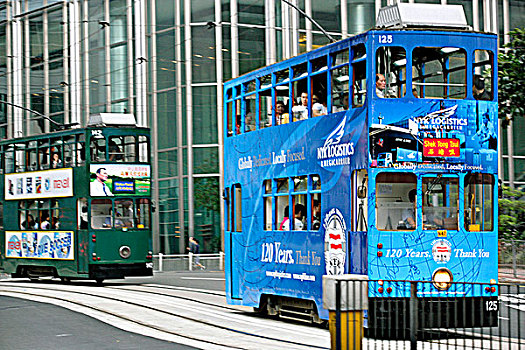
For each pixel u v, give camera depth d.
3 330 28.11
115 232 49.25
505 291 41.91
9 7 88.12
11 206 54.84
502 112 52.59
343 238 25.67
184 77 73.25
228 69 72.25
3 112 89.00
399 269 24.27
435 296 24.39
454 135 24.84
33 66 85.50
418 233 24.44
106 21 78.25
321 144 27.11
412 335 20.48
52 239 51.22
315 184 27.58
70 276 49.84
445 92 25.44
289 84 29.42
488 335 26.44
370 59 24.61
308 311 28.56
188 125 73.06
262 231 31.31
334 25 71.44
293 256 28.89
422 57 25.41
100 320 31.06
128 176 49.69
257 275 31.73
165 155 74.44
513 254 49.81
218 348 23.61
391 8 26.02
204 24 72.62
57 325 29.47
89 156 48.91
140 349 23.58
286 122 29.73
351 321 18.98
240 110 33.75
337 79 26.41
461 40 25.09
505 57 52.41
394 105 24.56
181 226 73.25
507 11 72.25
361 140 24.80
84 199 49.00
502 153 70.69
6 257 55.25
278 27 71.56
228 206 34.53
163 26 74.62
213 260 69.75
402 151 24.48
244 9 72.19
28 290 46.00
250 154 32.47
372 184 24.25
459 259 24.70
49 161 51.78
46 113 84.12
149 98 75.25
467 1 71.38
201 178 72.56
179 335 26.67
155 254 74.69
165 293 43.69
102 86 78.50
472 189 25.00
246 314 33.41
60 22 82.81
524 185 71.50
